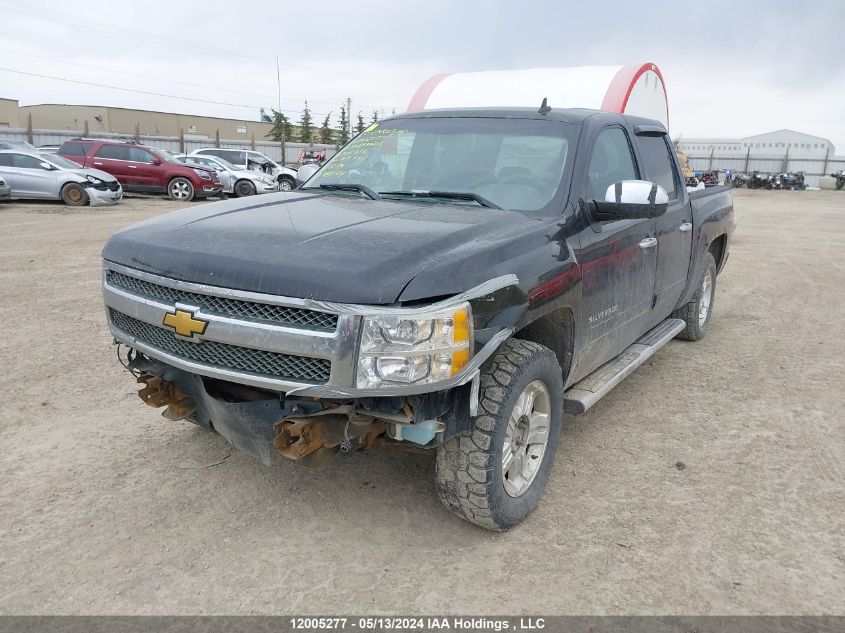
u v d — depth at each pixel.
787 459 3.98
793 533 3.20
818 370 5.64
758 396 5.01
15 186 16.84
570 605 2.67
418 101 9.45
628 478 3.71
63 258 9.92
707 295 6.46
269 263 2.62
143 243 3.03
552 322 3.39
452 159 3.90
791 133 51.22
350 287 2.47
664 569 2.90
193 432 4.15
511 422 3.04
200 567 2.87
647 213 3.44
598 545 3.07
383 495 3.46
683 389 5.14
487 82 9.23
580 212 3.50
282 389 2.58
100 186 17.50
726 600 2.71
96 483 3.53
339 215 3.24
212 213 3.36
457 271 2.64
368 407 2.65
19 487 3.47
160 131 70.44
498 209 3.47
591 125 3.89
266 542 3.05
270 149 41.09
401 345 2.47
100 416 4.36
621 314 4.00
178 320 2.79
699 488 3.62
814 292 8.98
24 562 2.88
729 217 6.40
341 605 2.65
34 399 4.61
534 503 3.26
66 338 6.00
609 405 4.80
